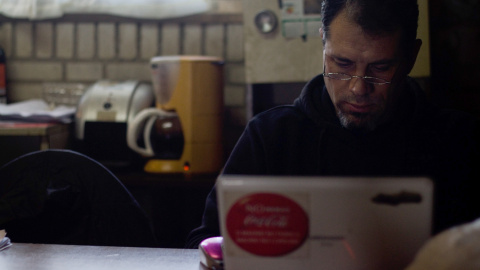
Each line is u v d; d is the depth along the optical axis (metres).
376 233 0.78
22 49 2.65
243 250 0.81
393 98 1.18
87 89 2.45
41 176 1.33
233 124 2.57
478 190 1.23
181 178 2.19
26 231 1.32
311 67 2.02
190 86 2.20
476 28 2.20
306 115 1.30
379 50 1.09
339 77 1.13
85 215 1.33
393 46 1.09
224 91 2.55
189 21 2.55
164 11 2.54
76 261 1.06
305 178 0.79
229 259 0.81
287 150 1.29
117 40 2.60
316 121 1.26
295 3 2.00
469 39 2.21
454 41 2.22
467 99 2.23
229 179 0.80
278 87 2.05
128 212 1.33
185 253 1.10
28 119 2.29
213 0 2.54
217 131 2.28
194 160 2.23
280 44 2.03
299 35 2.01
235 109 2.56
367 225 0.78
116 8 2.57
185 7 2.53
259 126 1.32
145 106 2.37
